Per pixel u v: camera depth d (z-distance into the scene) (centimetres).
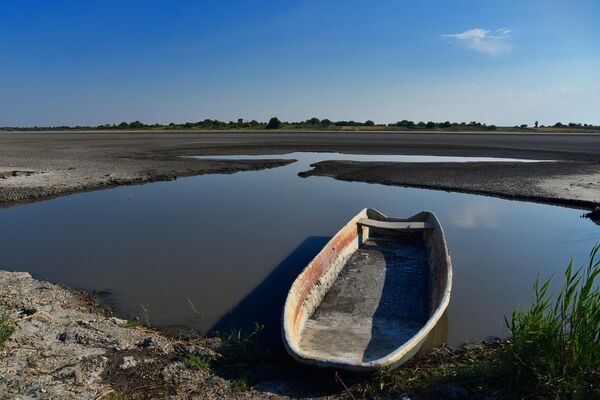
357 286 760
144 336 559
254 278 805
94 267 862
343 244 869
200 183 1839
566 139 4641
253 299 715
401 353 444
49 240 1041
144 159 2620
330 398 439
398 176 1927
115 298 721
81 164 2336
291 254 943
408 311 665
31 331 530
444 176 1905
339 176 1964
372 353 532
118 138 5041
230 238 1058
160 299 714
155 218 1250
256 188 1722
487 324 637
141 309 678
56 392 416
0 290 673
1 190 1555
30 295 666
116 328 571
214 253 947
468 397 424
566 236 1088
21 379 429
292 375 487
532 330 442
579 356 421
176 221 1216
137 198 1528
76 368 461
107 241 1034
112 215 1286
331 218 1260
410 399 425
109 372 466
